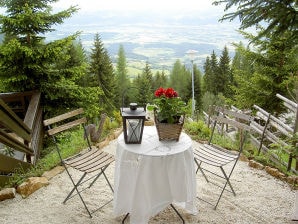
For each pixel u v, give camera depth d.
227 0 3.09
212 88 32.47
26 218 3.40
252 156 4.97
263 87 11.16
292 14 2.87
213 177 4.34
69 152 5.07
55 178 4.27
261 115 6.16
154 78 39.25
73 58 16.39
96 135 5.46
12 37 8.45
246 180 4.26
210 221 3.37
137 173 3.00
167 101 3.15
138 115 3.06
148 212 3.07
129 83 34.78
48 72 8.61
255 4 2.93
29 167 4.79
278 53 10.41
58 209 3.57
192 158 3.26
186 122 7.08
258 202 3.73
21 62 8.31
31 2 8.35
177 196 3.14
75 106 9.20
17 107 7.62
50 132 3.64
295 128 4.86
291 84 10.46
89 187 4.03
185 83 37.59
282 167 4.83
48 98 8.80
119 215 3.26
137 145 3.18
